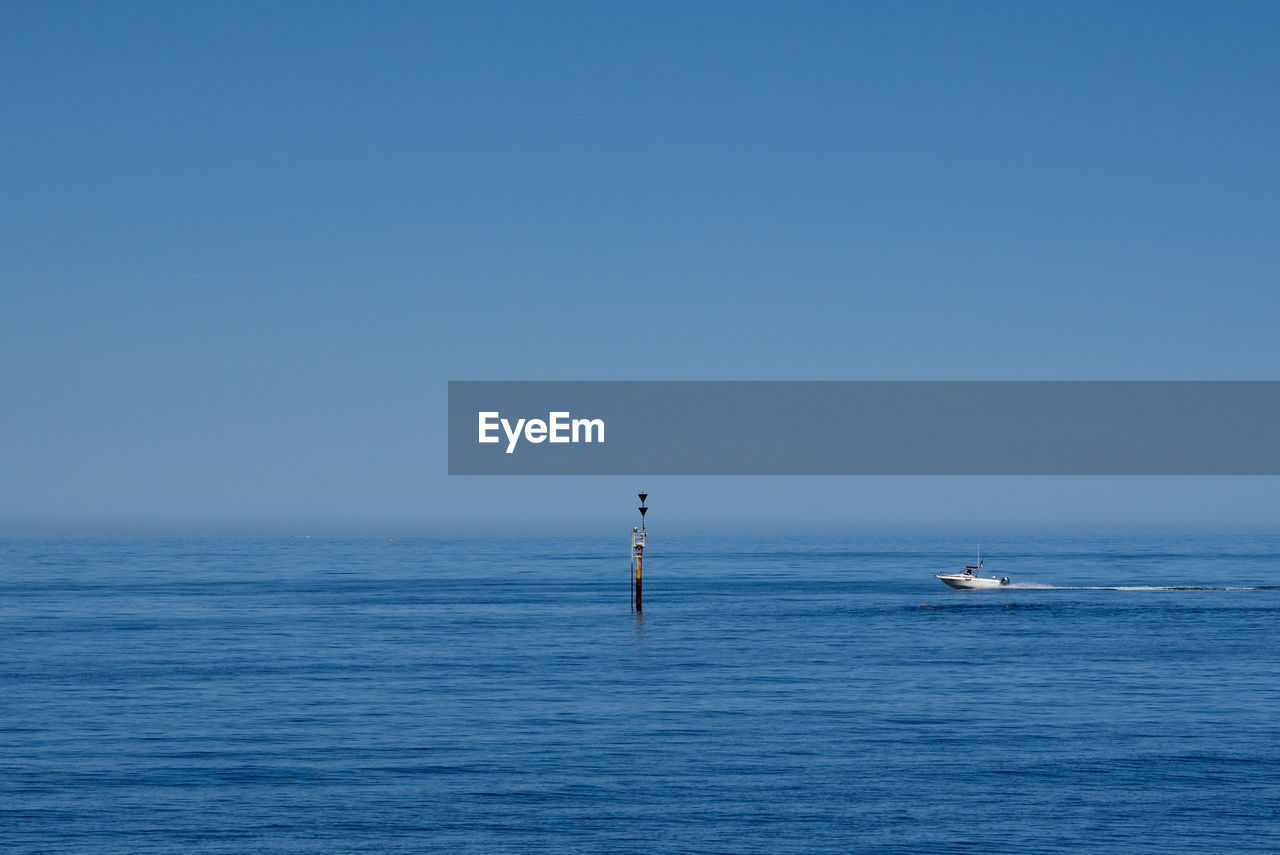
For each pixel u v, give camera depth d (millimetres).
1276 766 59281
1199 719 71500
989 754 61875
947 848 47188
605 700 78562
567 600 177125
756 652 106750
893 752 62312
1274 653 105125
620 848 47156
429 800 53250
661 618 143875
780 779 56750
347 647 112062
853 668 94938
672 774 57750
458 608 162125
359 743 64438
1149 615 145625
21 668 96062
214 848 46969
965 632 125250
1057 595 181500
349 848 47094
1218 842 47906
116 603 174875
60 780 56375
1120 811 51719
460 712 74000
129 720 71375
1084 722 70500
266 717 72312
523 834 48688
